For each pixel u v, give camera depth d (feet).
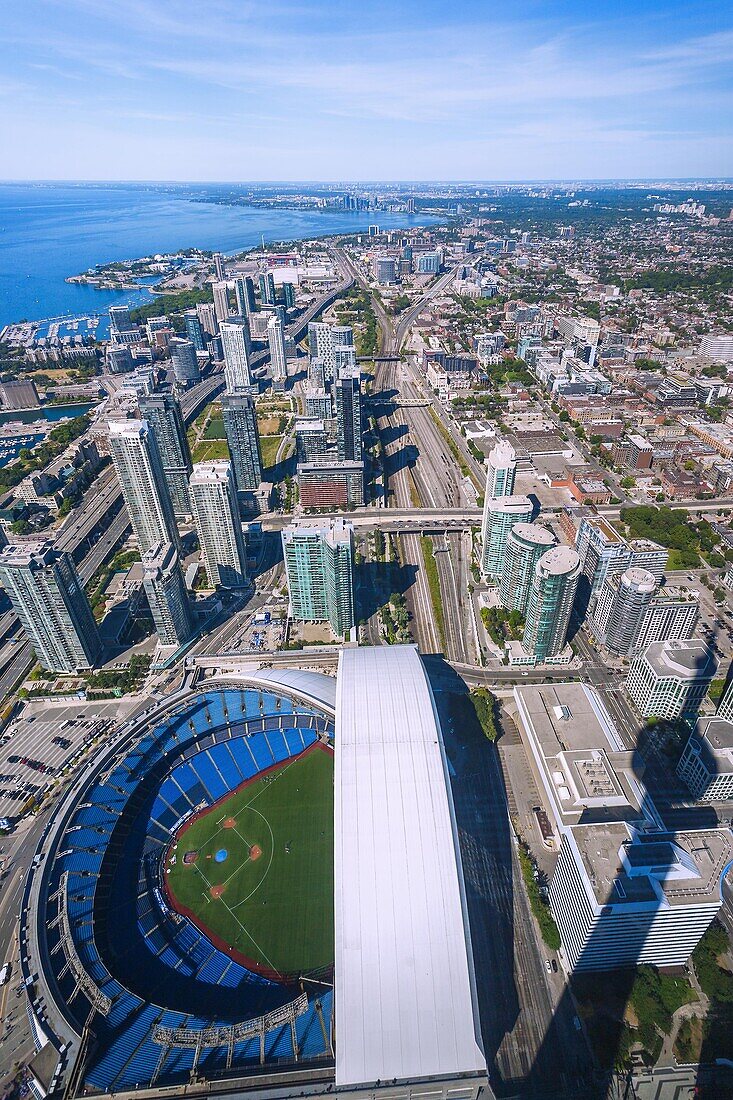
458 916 650.02
